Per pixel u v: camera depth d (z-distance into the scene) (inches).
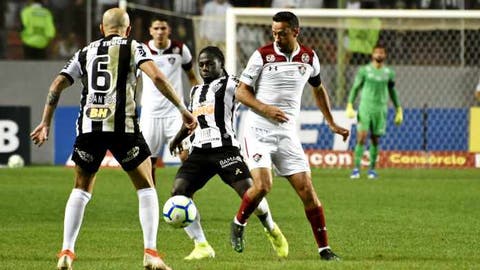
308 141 2250.2
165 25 1414.9
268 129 941.8
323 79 2399.1
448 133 2276.1
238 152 1007.6
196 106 1019.3
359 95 2351.1
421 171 2182.6
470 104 2402.8
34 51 2485.2
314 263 889.5
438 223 1279.5
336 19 2272.4
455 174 2102.6
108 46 831.1
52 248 1041.5
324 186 1798.7
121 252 1015.0
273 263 893.2
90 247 1052.5
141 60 821.2
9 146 2228.1
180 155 1273.4
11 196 1595.7
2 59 2466.8
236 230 953.5
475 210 1439.5
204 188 1744.6
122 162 839.7
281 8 2335.1
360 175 2068.2
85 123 826.8
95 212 1390.3
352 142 2258.9
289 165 946.7
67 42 2501.2
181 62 1432.1
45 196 1598.2
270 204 1508.4
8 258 961.5
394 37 2416.3
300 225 1259.8
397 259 951.0
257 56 941.8
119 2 2418.8
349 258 961.5
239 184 984.9
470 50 2402.8
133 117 834.2
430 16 2172.7
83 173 847.1
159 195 1615.4
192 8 2536.9
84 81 835.4
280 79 942.4
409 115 2271.2
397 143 2274.9
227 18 2082.9
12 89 2383.1
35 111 2389.3
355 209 1441.9
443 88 2407.7
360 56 2389.3
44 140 847.1
